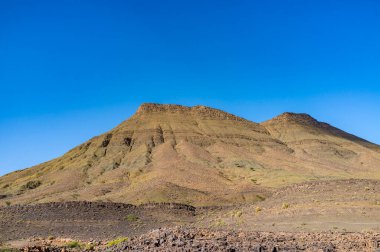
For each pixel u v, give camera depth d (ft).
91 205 305.94
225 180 494.59
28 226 258.98
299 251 106.93
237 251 107.14
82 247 163.12
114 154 640.99
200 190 431.02
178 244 116.26
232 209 273.75
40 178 575.38
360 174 543.39
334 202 190.80
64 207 296.71
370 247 109.60
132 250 118.52
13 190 534.37
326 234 134.62
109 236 224.53
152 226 261.85
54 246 166.71
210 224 209.05
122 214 294.46
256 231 151.12
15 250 148.77
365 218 165.58
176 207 326.65
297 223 169.78
